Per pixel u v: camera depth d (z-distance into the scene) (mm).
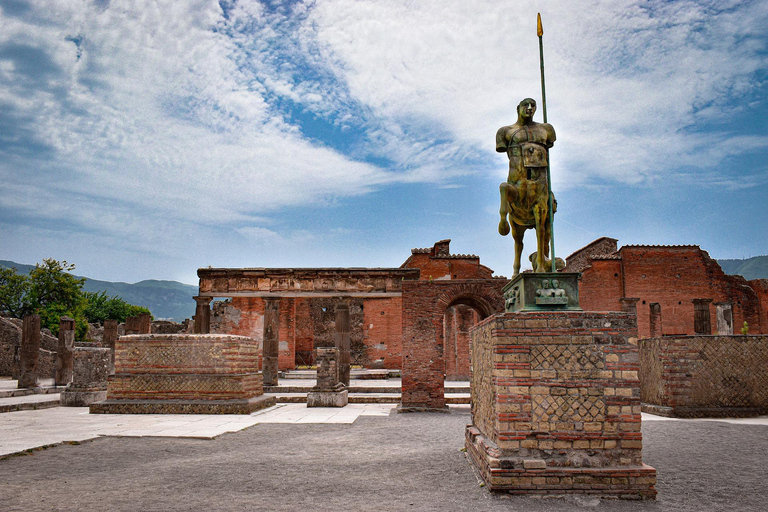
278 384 28047
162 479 9023
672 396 18219
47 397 23188
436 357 20750
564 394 7848
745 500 7727
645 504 7434
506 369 7922
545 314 7992
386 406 22297
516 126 9492
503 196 9375
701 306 29922
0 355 36875
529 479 7738
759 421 17000
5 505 7410
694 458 10961
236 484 8664
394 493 8047
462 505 7336
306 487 8461
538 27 9609
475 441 9531
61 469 9820
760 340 18375
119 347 19672
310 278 28016
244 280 28078
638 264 38406
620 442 7773
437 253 43500
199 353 19531
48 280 54000
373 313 41312
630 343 7934
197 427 15320
